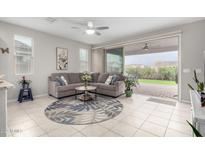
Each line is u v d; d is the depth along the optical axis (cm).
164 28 366
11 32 338
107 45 541
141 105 317
